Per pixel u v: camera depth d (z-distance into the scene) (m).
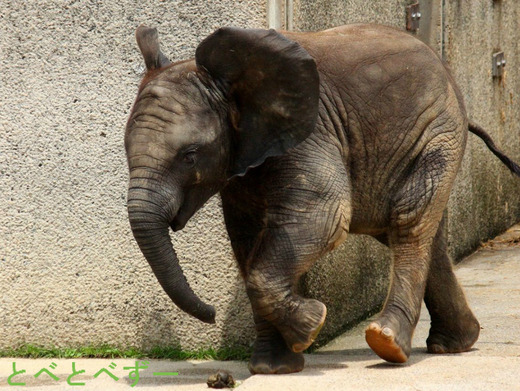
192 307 8.58
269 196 9.06
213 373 10.05
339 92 9.59
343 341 11.92
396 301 9.73
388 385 8.50
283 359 9.30
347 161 9.70
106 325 11.38
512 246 19.23
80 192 11.38
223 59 8.69
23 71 11.44
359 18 13.24
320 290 11.57
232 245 9.95
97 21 11.23
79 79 11.32
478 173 19.03
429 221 9.98
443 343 10.77
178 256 11.03
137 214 8.35
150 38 9.20
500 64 20.22
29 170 11.48
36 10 11.38
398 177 10.03
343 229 9.15
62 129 11.39
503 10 20.78
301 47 8.61
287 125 8.74
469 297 14.30
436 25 16.36
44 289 11.50
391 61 9.89
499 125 20.55
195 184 8.71
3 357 11.49
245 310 10.95
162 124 8.49
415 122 9.92
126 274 11.30
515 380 8.65
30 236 11.51
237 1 10.74
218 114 8.74
